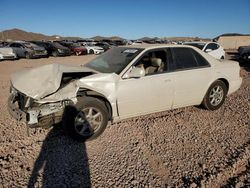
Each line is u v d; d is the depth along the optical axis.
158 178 3.29
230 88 5.96
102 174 3.36
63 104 3.92
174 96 5.03
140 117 5.38
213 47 14.18
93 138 4.31
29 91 3.83
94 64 5.15
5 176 3.26
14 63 17.86
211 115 5.60
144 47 4.97
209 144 4.23
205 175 3.33
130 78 4.49
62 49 24.86
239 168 3.59
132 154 3.88
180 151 3.99
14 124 4.92
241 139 4.44
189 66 5.27
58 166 3.51
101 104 4.26
